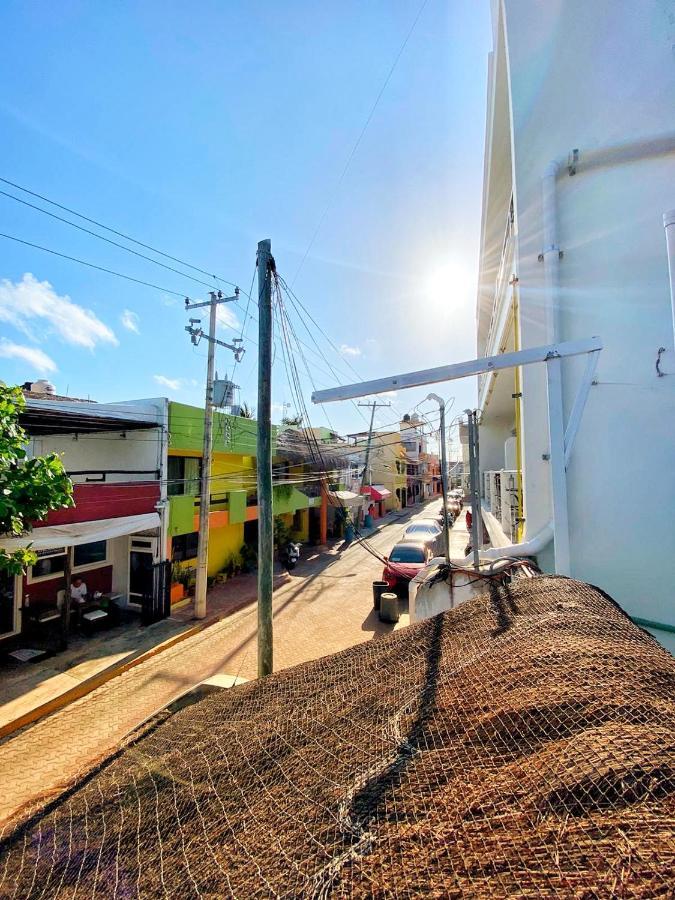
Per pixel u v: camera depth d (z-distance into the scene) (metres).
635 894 0.72
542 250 4.89
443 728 1.53
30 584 9.27
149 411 10.36
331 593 12.98
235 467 14.61
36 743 5.81
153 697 6.95
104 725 6.20
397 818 1.18
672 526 4.14
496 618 2.47
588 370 3.93
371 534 24.73
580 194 4.66
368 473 30.30
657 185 4.29
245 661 8.27
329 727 1.85
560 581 2.85
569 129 4.76
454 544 20.94
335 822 1.26
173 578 11.83
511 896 0.82
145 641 9.00
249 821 1.42
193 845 1.40
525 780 1.13
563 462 3.99
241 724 2.18
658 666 1.49
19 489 5.43
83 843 1.62
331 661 2.63
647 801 0.92
